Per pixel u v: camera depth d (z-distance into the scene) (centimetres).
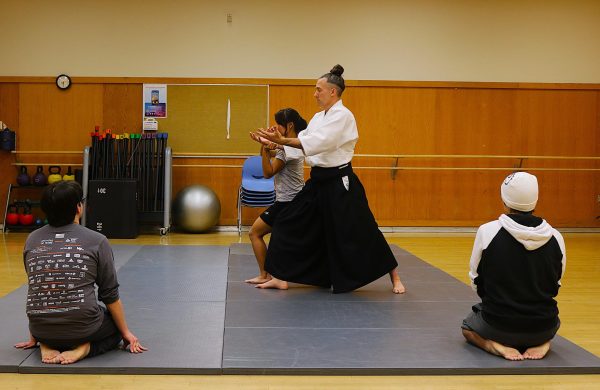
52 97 747
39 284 230
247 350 255
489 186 787
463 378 233
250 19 760
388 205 780
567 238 728
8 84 745
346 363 241
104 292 240
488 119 782
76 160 751
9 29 743
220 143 760
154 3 752
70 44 748
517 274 243
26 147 748
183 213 711
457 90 779
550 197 791
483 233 249
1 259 514
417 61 775
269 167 371
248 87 761
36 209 746
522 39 782
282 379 230
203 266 462
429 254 568
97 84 750
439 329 291
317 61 767
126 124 754
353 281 362
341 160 360
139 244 614
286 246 370
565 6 783
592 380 233
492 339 251
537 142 788
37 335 234
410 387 223
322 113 359
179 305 333
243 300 347
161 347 257
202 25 757
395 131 776
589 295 396
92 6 748
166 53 755
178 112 756
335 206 359
